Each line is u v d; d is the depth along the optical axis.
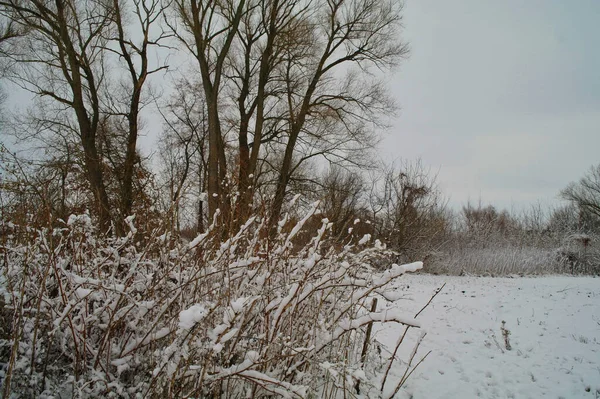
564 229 23.73
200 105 18.52
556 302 9.22
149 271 3.52
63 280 2.97
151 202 4.21
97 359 2.65
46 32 10.27
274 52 15.48
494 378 4.70
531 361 5.27
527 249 19.64
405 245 16.91
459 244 19.56
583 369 4.95
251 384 2.67
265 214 3.59
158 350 2.47
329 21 15.68
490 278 14.95
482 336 6.50
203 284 3.17
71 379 2.45
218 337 2.03
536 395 4.28
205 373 2.26
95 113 11.23
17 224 3.34
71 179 6.32
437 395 4.21
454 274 17.17
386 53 15.76
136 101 11.74
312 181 15.41
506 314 8.06
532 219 26.28
